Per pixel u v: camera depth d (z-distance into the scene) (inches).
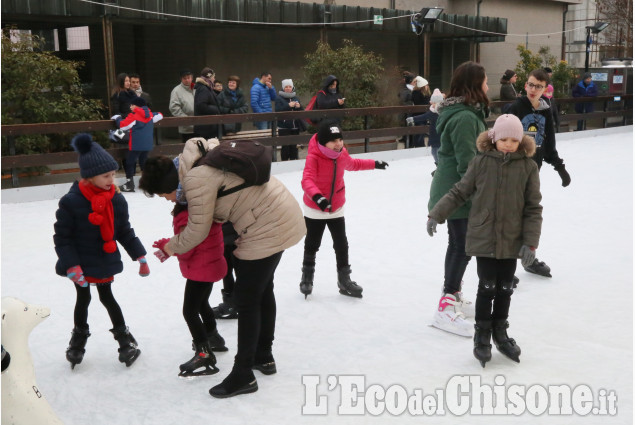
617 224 262.5
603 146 550.9
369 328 158.1
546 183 362.9
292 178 393.7
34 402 92.7
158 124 362.9
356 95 542.9
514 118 129.8
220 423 115.3
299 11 520.7
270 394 126.1
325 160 168.2
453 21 651.5
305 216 174.1
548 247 228.8
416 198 323.3
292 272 203.9
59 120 382.3
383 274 200.4
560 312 166.1
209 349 135.5
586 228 256.5
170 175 124.8
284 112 419.5
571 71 747.4
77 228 131.3
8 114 367.9
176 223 130.9
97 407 122.1
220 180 119.0
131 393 127.6
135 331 158.1
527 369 134.6
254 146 121.4
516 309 168.6
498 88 815.1
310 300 177.6
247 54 567.8
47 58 378.0
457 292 157.6
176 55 542.3
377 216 282.4
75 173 402.0
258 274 123.5
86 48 569.6
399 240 240.7
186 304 133.0
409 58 700.7
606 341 147.8
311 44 609.3
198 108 389.7
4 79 366.0
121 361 139.8
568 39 1128.8
